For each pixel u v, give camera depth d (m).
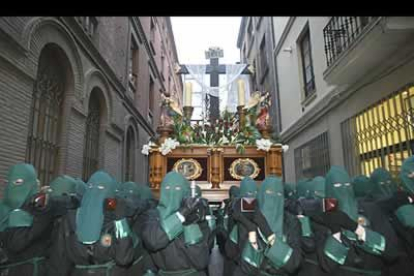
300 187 4.62
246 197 2.99
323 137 9.14
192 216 2.75
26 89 5.62
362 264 2.68
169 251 2.72
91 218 2.73
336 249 2.70
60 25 6.79
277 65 14.09
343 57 6.43
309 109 10.06
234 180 4.93
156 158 4.97
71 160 7.48
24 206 2.91
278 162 4.92
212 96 7.32
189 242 2.71
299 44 11.31
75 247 2.73
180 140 5.19
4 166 4.97
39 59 6.62
